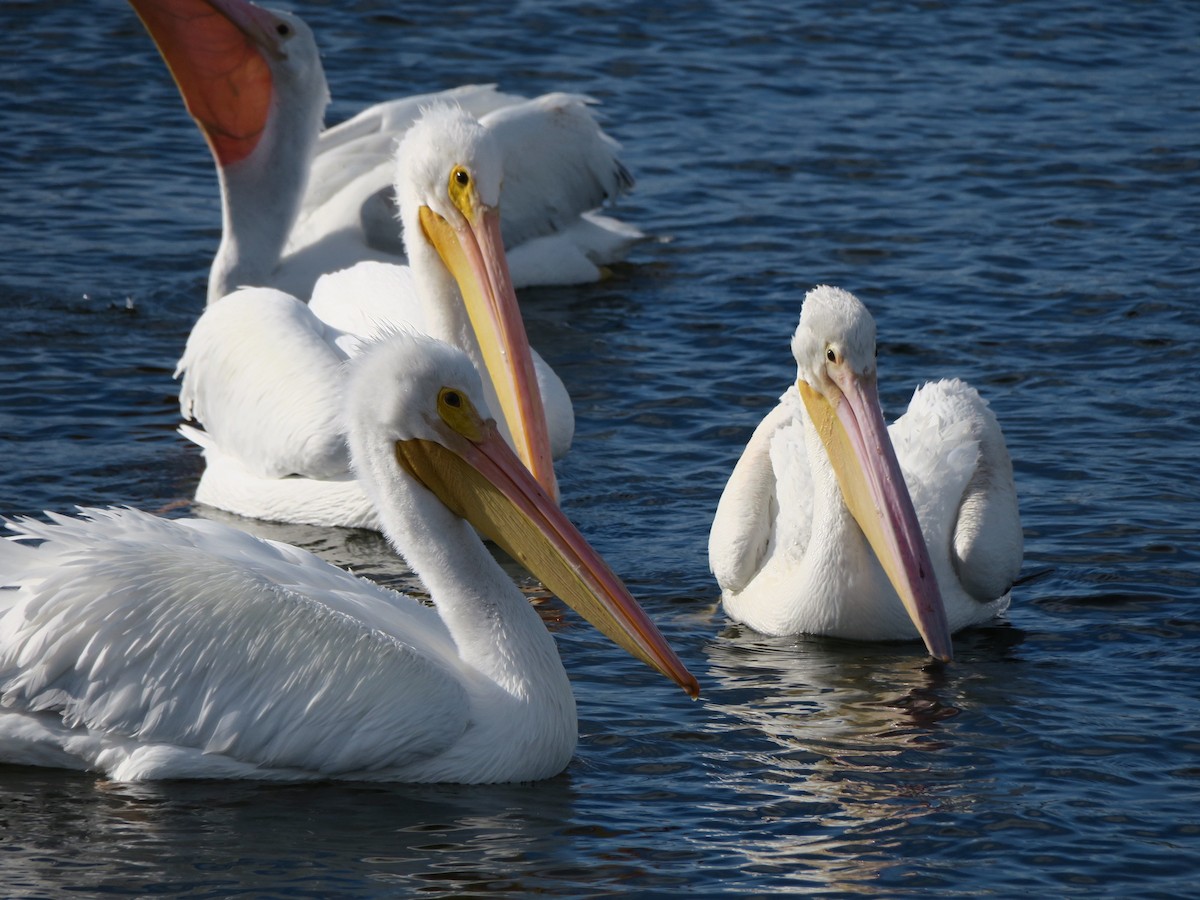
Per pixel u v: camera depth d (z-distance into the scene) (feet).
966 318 62.69
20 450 50.88
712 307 65.57
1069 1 107.96
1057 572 43.52
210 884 28.76
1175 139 84.53
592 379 58.18
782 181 79.46
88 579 32.58
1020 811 31.68
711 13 102.94
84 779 32.89
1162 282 65.77
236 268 66.44
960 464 42.88
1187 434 51.93
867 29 102.01
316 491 48.91
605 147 73.82
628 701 36.94
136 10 64.64
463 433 34.32
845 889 28.86
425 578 34.53
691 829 31.17
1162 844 30.42
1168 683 37.58
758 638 41.45
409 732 32.55
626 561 45.14
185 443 52.90
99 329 62.03
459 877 29.19
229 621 32.63
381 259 69.10
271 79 66.18
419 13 99.14
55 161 78.69
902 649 40.68
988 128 86.48
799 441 44.34
